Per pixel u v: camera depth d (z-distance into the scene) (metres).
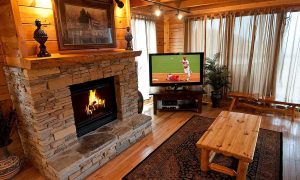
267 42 3.85
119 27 3.08
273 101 3.57
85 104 2.72
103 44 2.78
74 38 2.40
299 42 3.56
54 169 2.01
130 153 2.70
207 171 2.25
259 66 4.04
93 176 2.27
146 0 2.98
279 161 2.39
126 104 3.17
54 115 2.17
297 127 3.27
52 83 2.10
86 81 2.49
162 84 4.12
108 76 2.78
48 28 2.17
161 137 3.11
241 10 3.98
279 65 3.84
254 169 2.26
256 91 4.15
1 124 2.14
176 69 4.05
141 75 4.47
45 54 1.95
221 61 4.44
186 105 4.26
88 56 2.26
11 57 2.07
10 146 2.41
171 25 5.01
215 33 4.42
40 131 2.06
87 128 2.73
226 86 4.31
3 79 2.27
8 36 2.00
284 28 3.64
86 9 2.49
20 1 1.90
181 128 3.38
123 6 2.92
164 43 5.15
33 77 1.93
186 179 2.15
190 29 4.71
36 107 2.00
